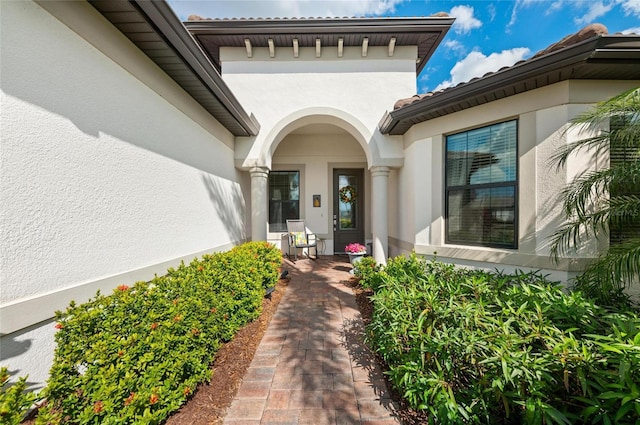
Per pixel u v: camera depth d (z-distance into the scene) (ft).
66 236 6.79
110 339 5.61
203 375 7.30
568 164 11.27
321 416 6.87
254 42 19.89
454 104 13.92
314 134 27.99
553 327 5.75
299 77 20.51
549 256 11.75
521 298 7.49
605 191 9.98
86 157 7.45
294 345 10.25
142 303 6.88
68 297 6.77
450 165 15.66
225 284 10.06
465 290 8.52
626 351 4.54
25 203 5.85
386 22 18.25
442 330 6.64
